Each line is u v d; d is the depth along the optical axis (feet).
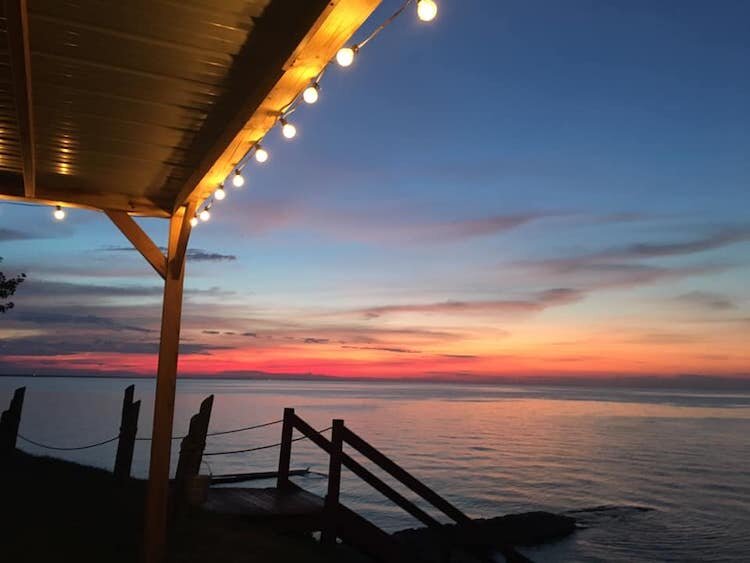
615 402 619.26
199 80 12.33
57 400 393.50
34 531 20.12
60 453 119.44
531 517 72.18
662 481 118.83
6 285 49.29
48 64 11.85
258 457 135.13
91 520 22.17
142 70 12.00
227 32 10.55
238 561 19.42
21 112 12.32
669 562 60.95
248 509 24.82
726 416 380.99
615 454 164.66
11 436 34.71
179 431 180.55
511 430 241.35
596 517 81.87
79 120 14.33
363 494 90.89
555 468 133.59
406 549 25.70
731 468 139.95
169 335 18.83
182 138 15.26
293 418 28.84
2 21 10.09
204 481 22.80
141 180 18.52
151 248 19.58
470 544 26.50
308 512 24.86
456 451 161.68
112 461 109.19
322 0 8.51
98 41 11.01
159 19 10.27
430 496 26.43
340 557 25.16
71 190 19.24
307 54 9.72
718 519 82.94
